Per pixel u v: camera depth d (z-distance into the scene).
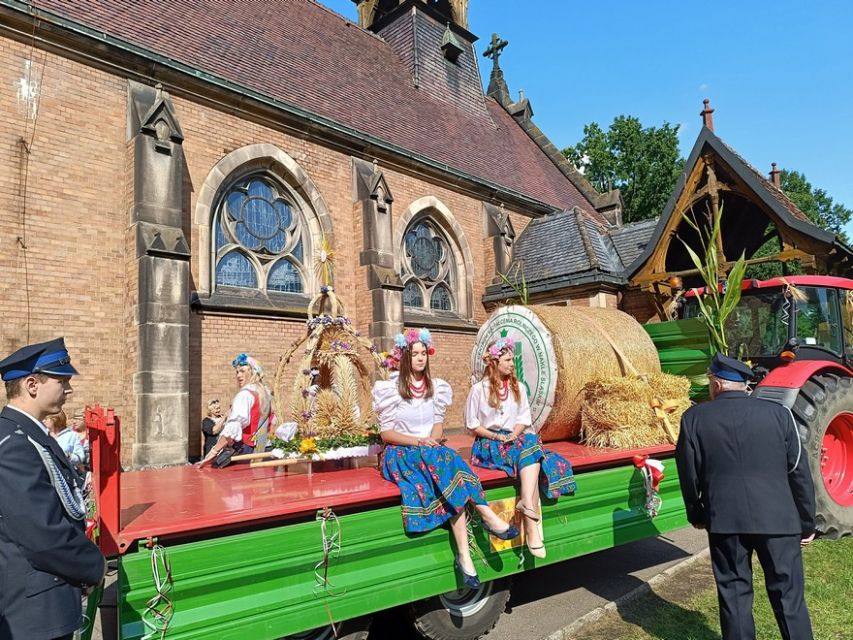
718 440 3.55
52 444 2.36
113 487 2.59
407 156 15.16
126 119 10.17
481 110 22.48
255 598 2.84
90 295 9.41
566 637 4.07
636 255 16.31
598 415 5.39
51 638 2.15
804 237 10.21
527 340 5.82
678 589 5.02
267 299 12.13
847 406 5.75
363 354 11.59
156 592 2.57
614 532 4.57
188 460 9.84
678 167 34.66
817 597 4.46
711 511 3.52
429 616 3.73
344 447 4.28
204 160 11.29
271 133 12.50
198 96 11.21
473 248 17.64
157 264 9.50
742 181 10.95
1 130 8.79
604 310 6.77
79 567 2.21
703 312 6.61
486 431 4.11
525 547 3.97
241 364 5.74
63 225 9.25
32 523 2.10
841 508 5.54
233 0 15.22
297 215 13.20
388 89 17.97
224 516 2.80
